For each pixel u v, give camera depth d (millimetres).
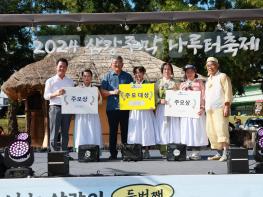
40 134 15477
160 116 8180
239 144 10984
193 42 7035
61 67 7883
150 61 15102
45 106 14148
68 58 15211
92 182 5629
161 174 5977
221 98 7645
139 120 8078
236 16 6445
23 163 5891
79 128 8227
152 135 8133
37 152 9797
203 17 6480
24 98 15719
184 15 6465
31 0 21000
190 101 7879
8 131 19391
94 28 15000
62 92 7703
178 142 8109
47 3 21016
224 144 7555
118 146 9508
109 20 6480
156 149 10148
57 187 5590
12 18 6438
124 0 17906
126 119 8227
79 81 12422
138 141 8062
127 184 5652
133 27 15852
